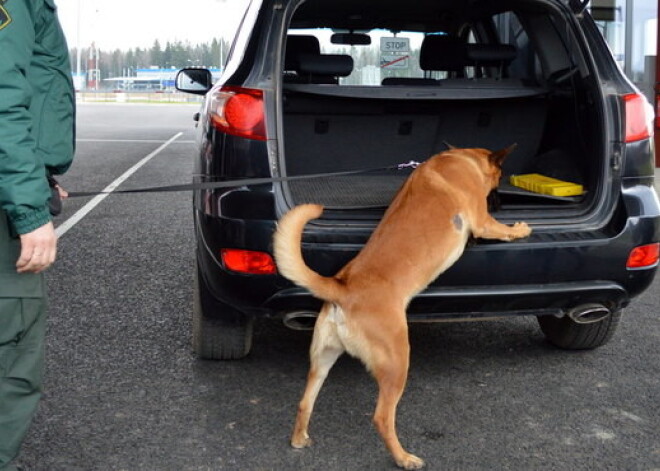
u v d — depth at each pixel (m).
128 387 3.56
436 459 2.95
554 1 3.67
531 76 4.63
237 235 3.23
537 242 3.30
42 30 2.39
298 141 4.50
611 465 2.91
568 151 4.15
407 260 3.00
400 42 5.16
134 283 5.22
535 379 3.71
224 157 3.30
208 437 3.10
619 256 3.38
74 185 9.37
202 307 3.63
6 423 2.40
